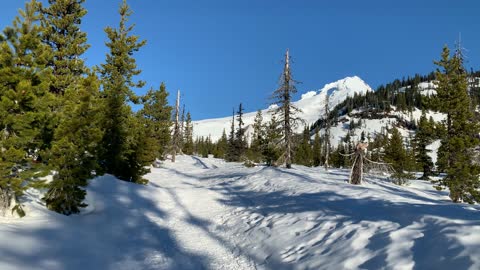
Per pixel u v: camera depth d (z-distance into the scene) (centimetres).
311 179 2142
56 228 936
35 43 997
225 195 1933
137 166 2250
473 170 2303
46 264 690
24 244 757
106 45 2972
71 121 1113
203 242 1047
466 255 555
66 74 2211
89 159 1166
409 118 14388
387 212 941
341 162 6075
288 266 771
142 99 3091
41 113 966
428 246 634
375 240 738
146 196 1712
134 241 1007
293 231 981
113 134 2094
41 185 1015
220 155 8469
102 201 1427
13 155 888
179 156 6462
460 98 2539
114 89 2611
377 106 15462
